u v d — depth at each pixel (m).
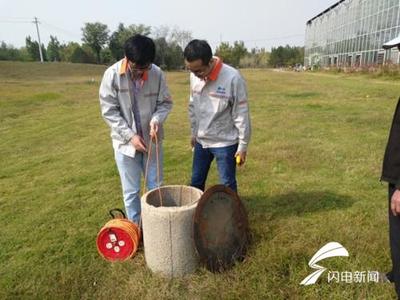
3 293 2.91
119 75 3.02
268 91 17.45
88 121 10.75
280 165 5.59
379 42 28.06
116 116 3.12
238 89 3.13
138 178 3.37
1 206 4.56
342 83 20.83
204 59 2.96
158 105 3.32
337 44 40.06
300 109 11.22
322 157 5.91
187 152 6.69
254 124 8.98
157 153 3.37
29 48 77.56
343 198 4.30
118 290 2.86
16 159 6.86
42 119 11.38
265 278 2.85
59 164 6.35
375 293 2.69
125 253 3.19
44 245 3.56
